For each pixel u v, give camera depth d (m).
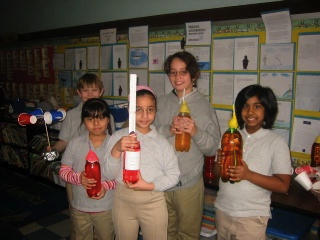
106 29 2.69
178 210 1.61
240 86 2.03
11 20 3.70
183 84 1.56
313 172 1.55
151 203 1.37
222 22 2.04
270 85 1.92
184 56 1.56
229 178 1.30
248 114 1.35
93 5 2.82
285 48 1.83
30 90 3.62
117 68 2.68
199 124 1.56
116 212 1.42
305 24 1.75
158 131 1.57
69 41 3.05
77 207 1.60
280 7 1.79
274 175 1.32
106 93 2.80
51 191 3.05
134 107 1.10
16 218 2.49
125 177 1.16
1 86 3.67
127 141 1.12
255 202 1.33
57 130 2.96
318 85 1.76
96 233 1.67
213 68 2.13
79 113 1.90
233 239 1.38
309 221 1.84
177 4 2.29
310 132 1.82
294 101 1.85
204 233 2.04
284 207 1.42
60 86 3.24
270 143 1.34
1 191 3.03
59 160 2.85
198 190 1.61
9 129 3.50
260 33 1.91
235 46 2.01
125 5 2.59
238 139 1.32
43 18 3.31
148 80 2.48
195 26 2.15
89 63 2.90
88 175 1.43
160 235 1.40
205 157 1.87
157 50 2.39
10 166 3.51
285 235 1.71
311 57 1.76
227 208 1.37
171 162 1.40
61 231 2.35
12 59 3.78
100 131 1.59
